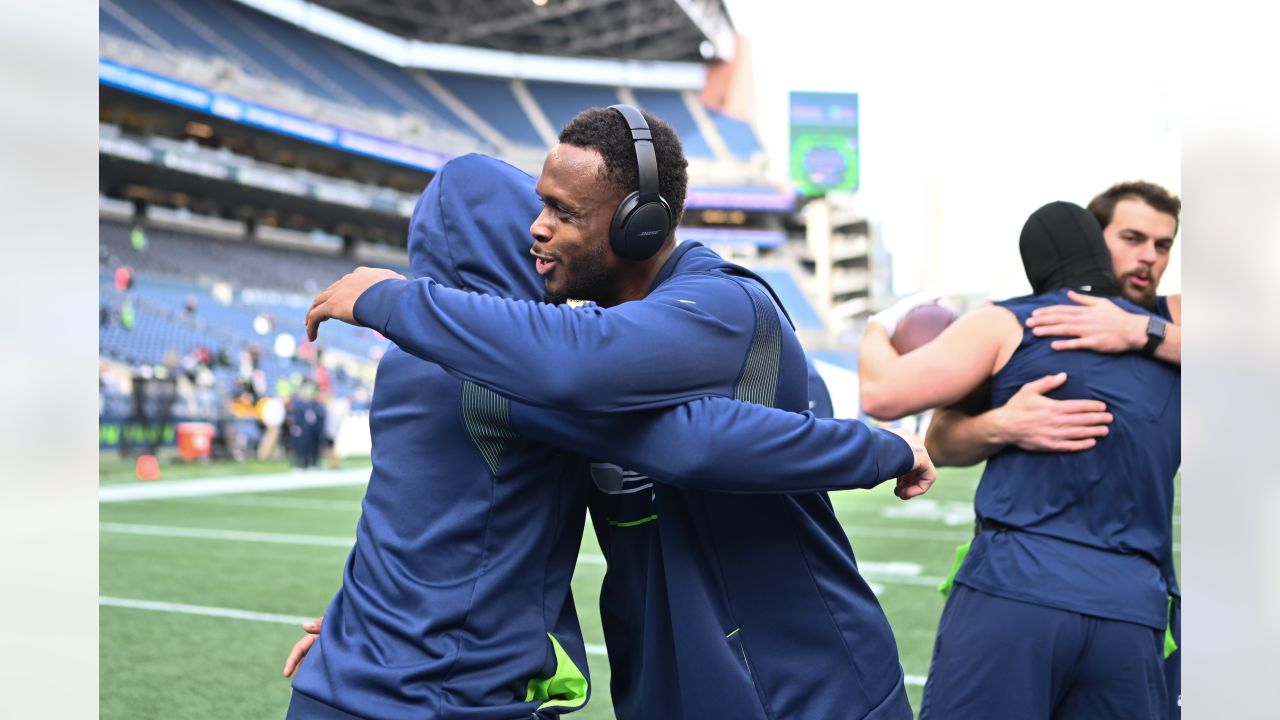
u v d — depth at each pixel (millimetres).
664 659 1309
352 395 22859
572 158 1202
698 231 37156
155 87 22016
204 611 5062
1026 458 1773
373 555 1225
